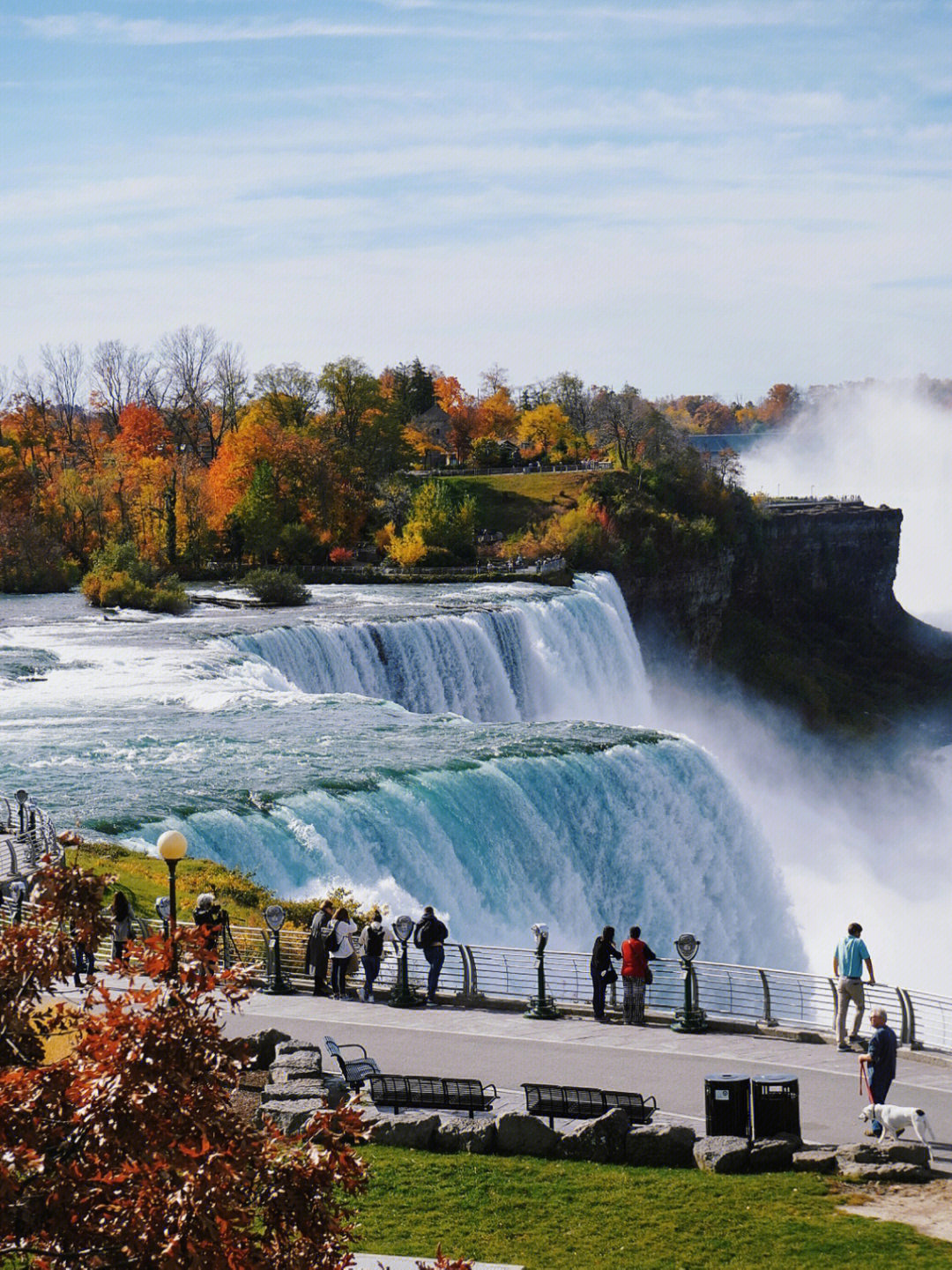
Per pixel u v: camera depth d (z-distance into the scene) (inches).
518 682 3954.2
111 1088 433.1
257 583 4377.5
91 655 3284.9
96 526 5551.2
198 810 1968.5
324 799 2050.9
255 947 1421.0
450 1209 812.0
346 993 1332.4
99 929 501.7
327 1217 467.5
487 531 5703.7
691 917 2461.9
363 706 2847.0
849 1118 990.4
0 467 5713.6
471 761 2293.3
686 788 2527.1
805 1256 746.2
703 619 5979.3
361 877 1994.3
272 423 6466.5
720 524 6176.2
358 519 5900.6
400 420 7426.2
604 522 5556.1
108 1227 432.5
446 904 2063.2
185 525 5536.4
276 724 2613.2
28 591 4980.3
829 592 6875.0
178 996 463.5
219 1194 428.8
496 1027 1230.3
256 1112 925.8
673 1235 775.1
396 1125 912.9
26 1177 437.7
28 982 486.9
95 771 2202.3
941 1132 962.1
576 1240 772.0
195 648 3356.3
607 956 1270.9
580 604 4488.2
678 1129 890.7
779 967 2625.5
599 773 2380.7
